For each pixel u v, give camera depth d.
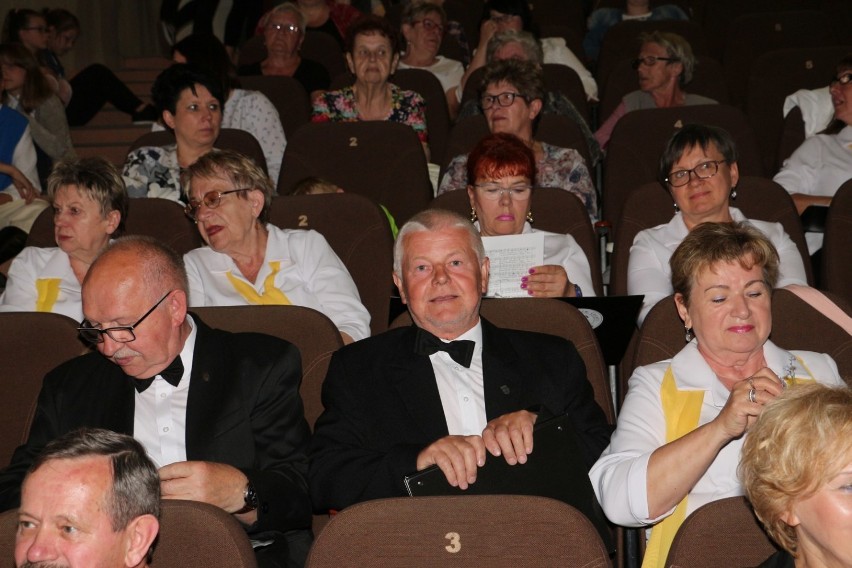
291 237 3.69
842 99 4.73
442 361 2.74
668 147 3.79
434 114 5.95
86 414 2.68
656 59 5.71
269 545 2.51
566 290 3.44
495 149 3.70
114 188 3.57
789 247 3.69
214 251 3.61
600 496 2.43
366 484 2.52
